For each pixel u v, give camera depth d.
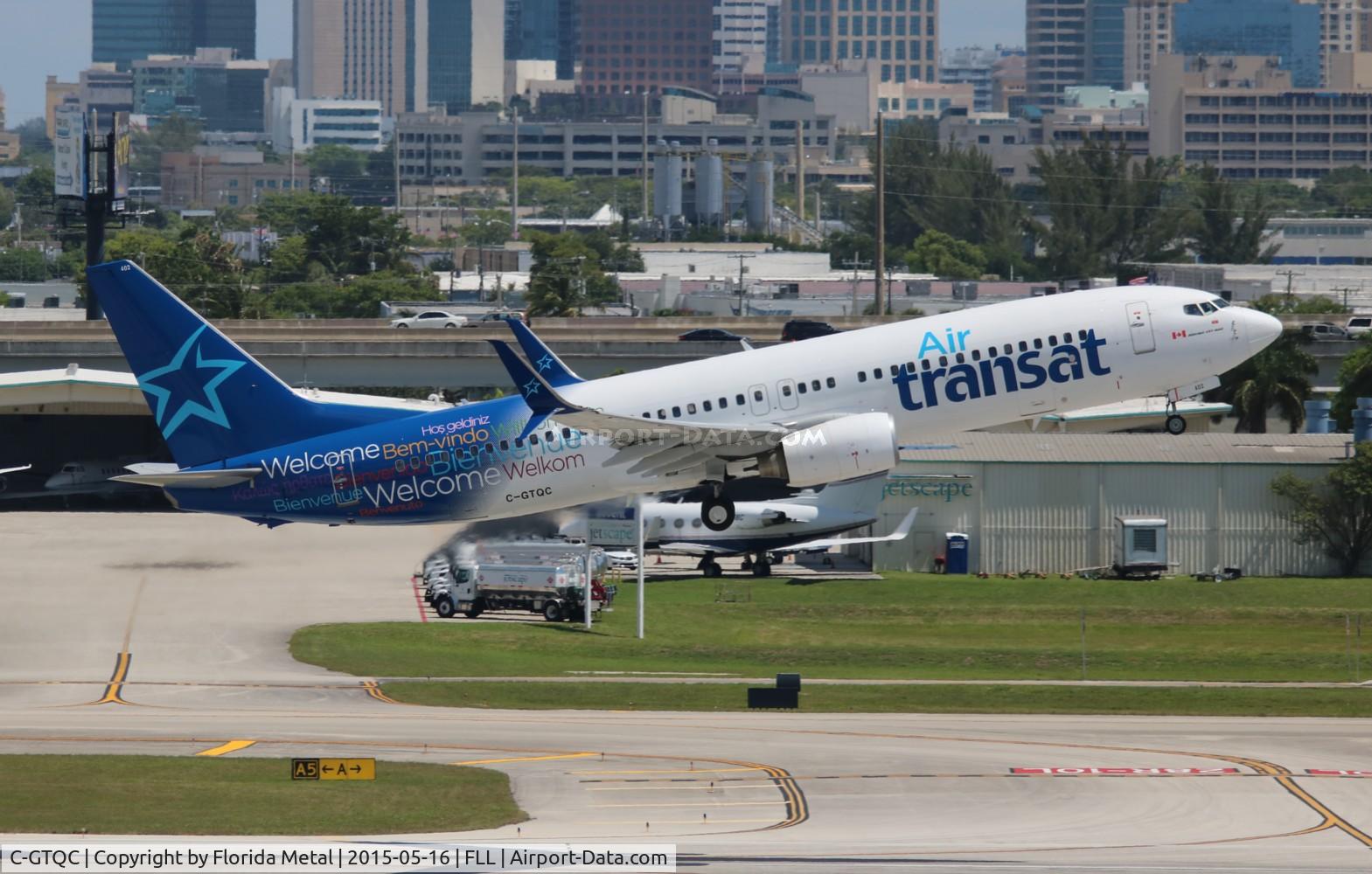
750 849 159.12
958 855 157.38
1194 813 174.88
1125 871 152.25
